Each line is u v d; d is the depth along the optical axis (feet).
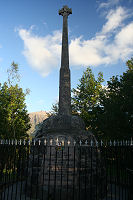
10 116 76.07
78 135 27.53
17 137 75.15
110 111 61.57
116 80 76.89
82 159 24.82
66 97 36.09
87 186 23.84
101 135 75.72
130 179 21.71
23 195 24.70
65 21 42.27
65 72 37.91
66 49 39.93
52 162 24.67
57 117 31.48
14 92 79.66
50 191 23.02
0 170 21.27
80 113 92.79
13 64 80.59
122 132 60.08
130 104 54.70
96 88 94.02
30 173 25.89
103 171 27.20
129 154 21.27
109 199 23.56
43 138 27.02
